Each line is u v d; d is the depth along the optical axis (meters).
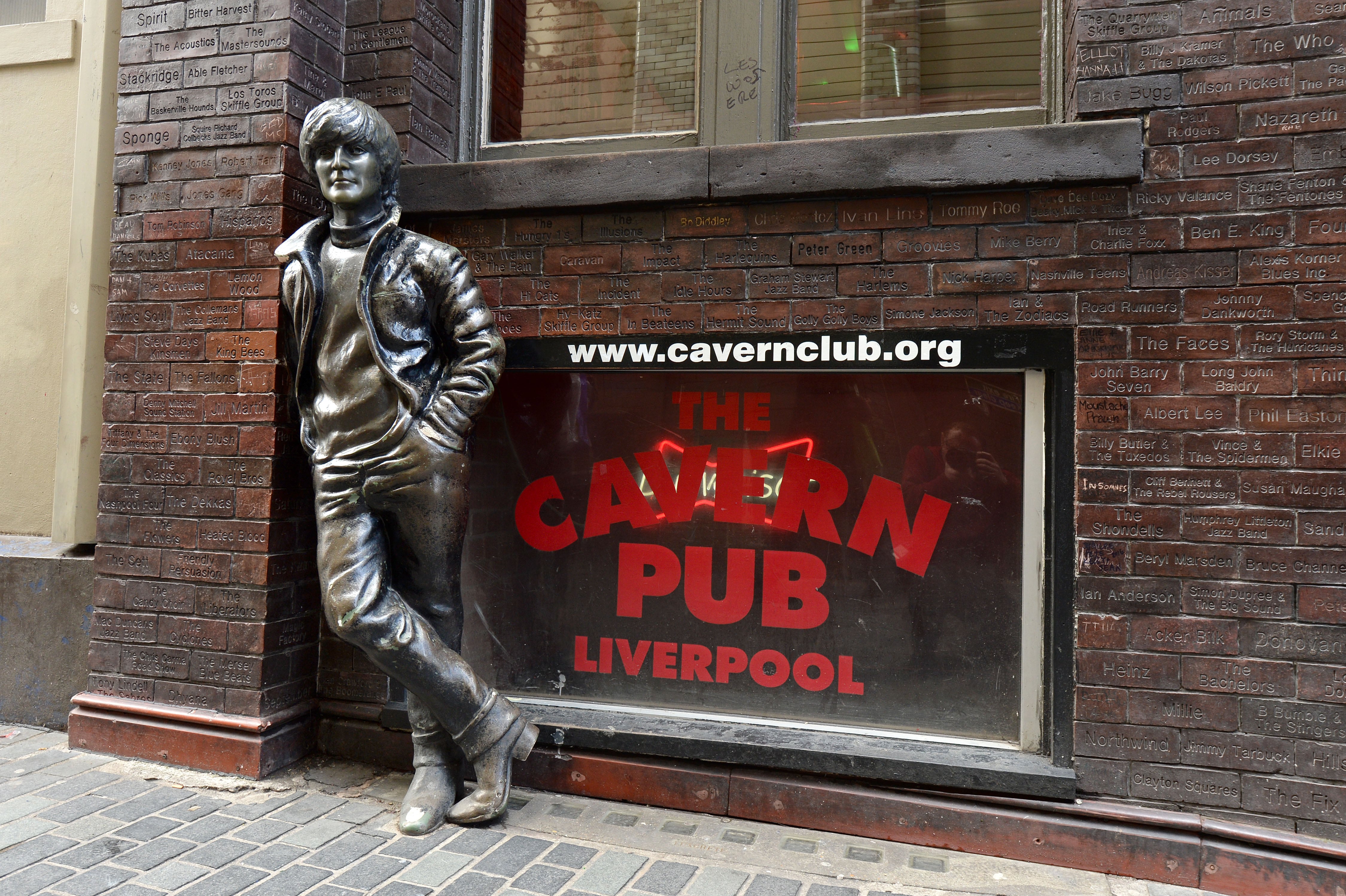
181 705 3.69
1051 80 3.53
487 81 4.27
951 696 3.40
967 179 3.16
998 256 3.19
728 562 3.67
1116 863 2.95
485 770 3.20
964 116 3.62
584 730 3.50
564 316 3.65
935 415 3.44
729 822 3.31
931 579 3.44
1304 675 2.84
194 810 3.24
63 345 4.35
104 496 3.85
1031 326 3.15
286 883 2.71
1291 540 2.87
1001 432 3.35
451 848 2.99
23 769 3.59
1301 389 2.88
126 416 3.84
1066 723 3.08
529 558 3.89
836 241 3.36
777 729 3.48
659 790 3.42
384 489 3.14
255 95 3.70
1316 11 2.90
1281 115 2.92
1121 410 3.04
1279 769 2.85
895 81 3.77
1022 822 3.04
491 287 3.73
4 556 4.20
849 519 3.54
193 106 3.78
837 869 2.94
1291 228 2.90
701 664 3.70
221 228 3.73
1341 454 2.83
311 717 3.86
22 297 4.46
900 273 3.29
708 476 3.70
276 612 3.66
